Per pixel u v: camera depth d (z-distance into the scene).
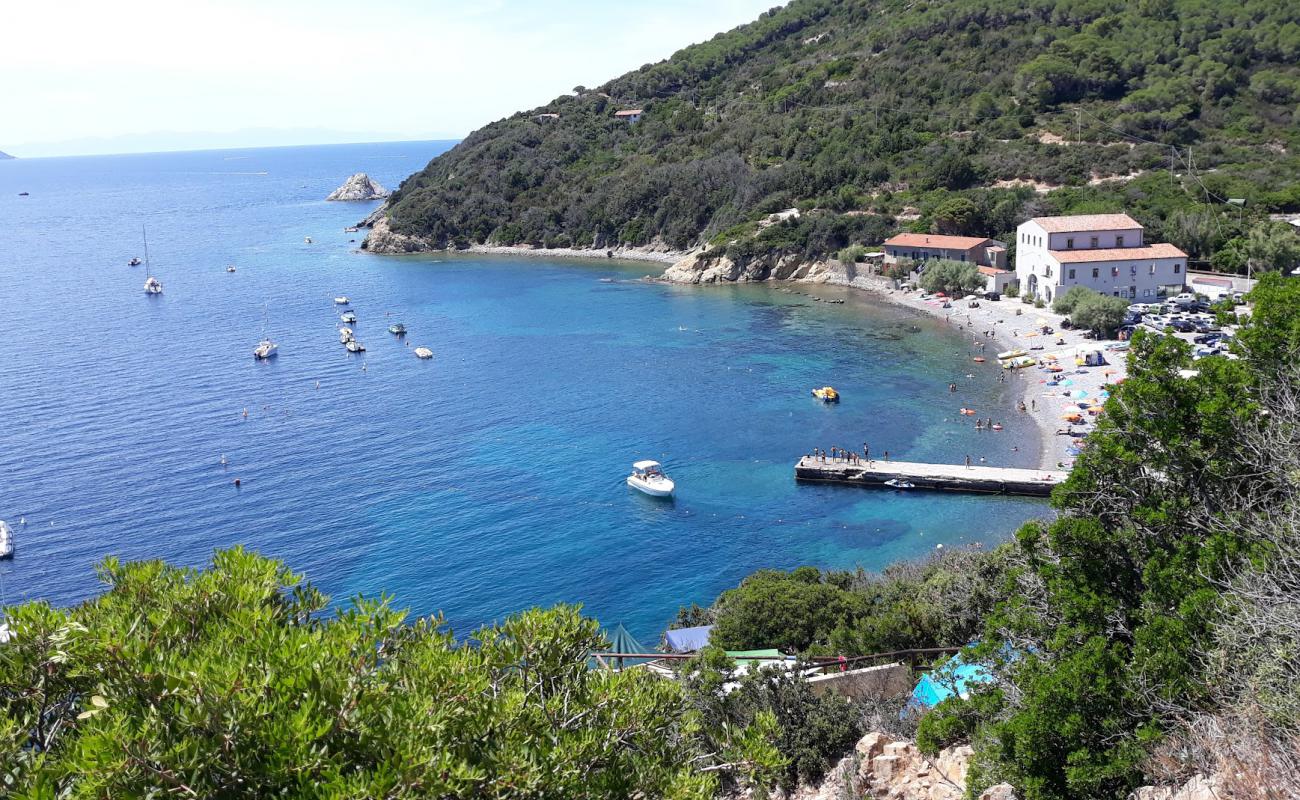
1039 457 86.00
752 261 185.25
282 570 15.73
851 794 22.45
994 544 69.81
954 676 28.41
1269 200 155.88
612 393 112.38
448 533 74.62
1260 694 16.41
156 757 10.60
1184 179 166.75
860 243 178.62
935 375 113.25
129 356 133.88
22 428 99.81
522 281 198.25
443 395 113.25
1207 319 116.69
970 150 195.25
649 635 58.84
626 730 15.06
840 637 39.09
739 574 67.62
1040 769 20.31
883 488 82.38
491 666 14.91
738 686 29.56
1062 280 133.38
